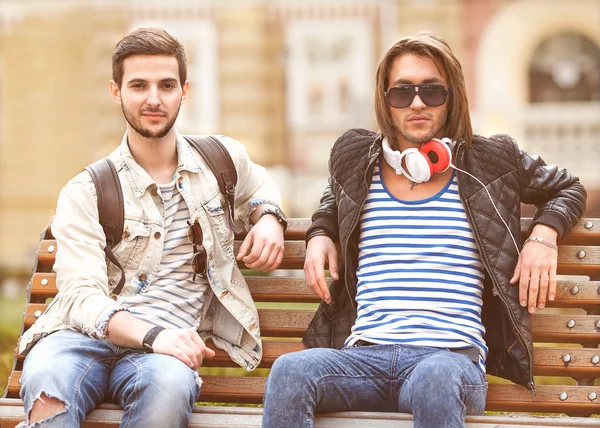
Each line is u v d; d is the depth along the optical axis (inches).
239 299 204.8
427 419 167.9
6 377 287.0
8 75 1079.0
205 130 1035.9
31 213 1082.1
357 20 1029.2
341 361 181.6
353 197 199.2
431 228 193.5
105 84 1069.8
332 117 1037.2
